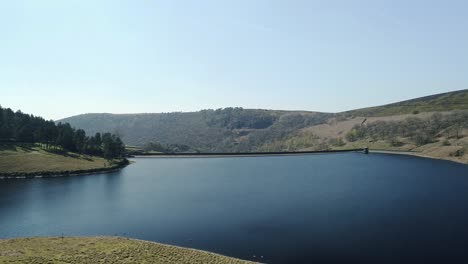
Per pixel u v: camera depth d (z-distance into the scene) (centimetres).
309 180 18750
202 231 9669
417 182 17050
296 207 12262
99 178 19850
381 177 19062
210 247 8375
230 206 12675
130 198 14362
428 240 8531
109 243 7231
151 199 14125
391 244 8294
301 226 9900
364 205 12306
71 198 14275
